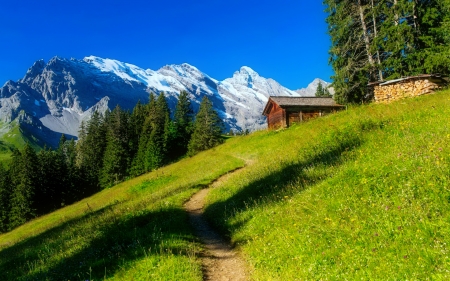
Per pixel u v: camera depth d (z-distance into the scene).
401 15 31.86
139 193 32.12
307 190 10.79
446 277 4.55
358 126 18.09
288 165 16.64
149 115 90.56
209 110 79.75
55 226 27.08
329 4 36.91
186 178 31.12
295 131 30.45
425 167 7.77
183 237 10.91
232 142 46.66
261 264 7.86
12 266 13.36
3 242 32.62
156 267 8.12
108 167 78.94
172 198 19.81
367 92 35.88
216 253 9.80
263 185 15.04
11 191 69.06
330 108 45.50
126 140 88.50
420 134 10.95
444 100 16.33
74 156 101.19
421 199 6.73
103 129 90.75
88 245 12.16
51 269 10.18
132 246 10.09
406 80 26.36
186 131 88.12
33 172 69.19
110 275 8.05
